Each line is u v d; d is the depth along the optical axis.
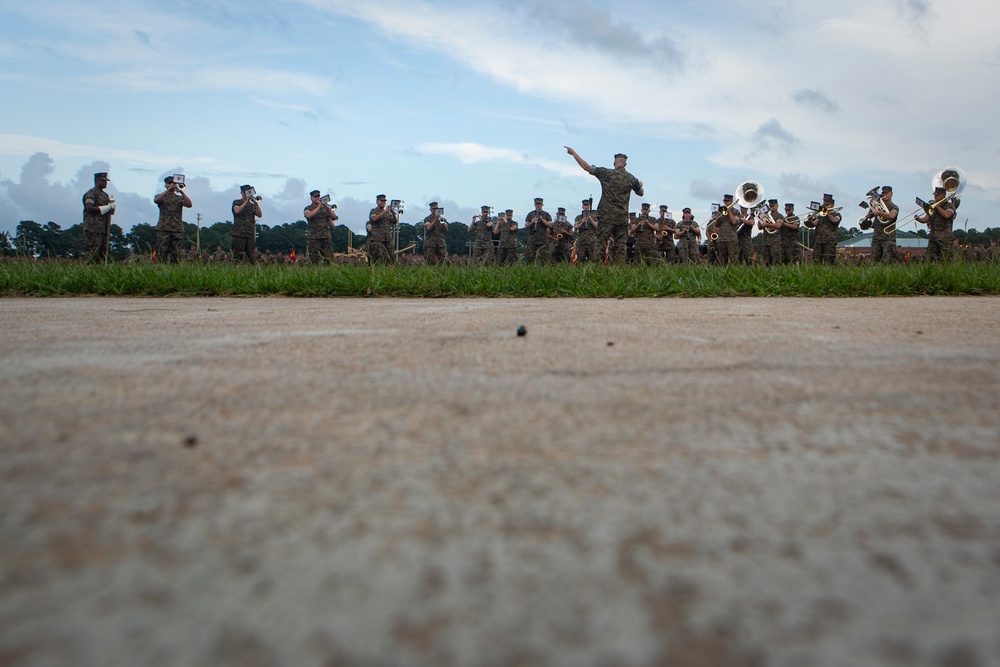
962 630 0.73
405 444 1.37
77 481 1.15
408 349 2.71
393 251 17.77
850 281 7.69
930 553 0.90
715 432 1.47
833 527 0.98
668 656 0.67
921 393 1.87
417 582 0.81
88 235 13.70
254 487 1.12
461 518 1.00
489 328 3.53
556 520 1.00
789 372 2.19
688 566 0.86
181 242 15.87
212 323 3.92
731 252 20.08
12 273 8.43
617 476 1.19
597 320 3.99
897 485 1.16
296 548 0.90
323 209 16.59
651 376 2.12
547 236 20.58
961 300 6.45
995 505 1.07
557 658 0.66
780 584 0.82
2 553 0.88
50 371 2.21
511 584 0.81
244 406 1.71
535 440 1.41
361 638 0.69
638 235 18.17
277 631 0.71
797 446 1.37
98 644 0.68
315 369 2.24
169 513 1.02
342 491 1.11
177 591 0.79
